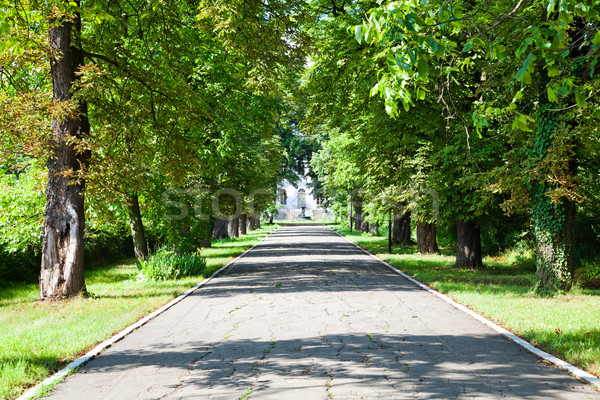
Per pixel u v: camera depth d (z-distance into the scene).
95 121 14.21
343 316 9.77
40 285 12.92
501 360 6.57
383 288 13.90
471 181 13.62
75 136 12.58
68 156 13.05
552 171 11.71
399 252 28.03
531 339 7.63
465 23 5.49
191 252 20.86
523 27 5.27
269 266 20.88
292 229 64.88
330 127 21.69
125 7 15.58
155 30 15.75
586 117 11.71
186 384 5.69
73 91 12.88
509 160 13.37
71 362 6.63
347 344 7.50
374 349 7.18
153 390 5.49
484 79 12.96
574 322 8.72
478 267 19.98
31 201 16.20
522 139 13.23
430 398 5.13
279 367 6.33
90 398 5.25
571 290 12.18
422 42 4.67
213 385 5.64
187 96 15.45
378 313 10.09
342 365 6.38
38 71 14.74
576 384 5.57
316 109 19.48
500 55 5.34
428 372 6.05
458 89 16.08
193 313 10.35
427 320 9.33
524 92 11.60
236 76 19.23
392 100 5.22
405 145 20.31
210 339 7.95
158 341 7.85
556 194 11.46
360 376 5.91
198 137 20.17
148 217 20.80
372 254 27.23
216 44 19.92
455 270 19.02
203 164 21.06
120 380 5.86
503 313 9.56
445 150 17.22
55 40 12.93
